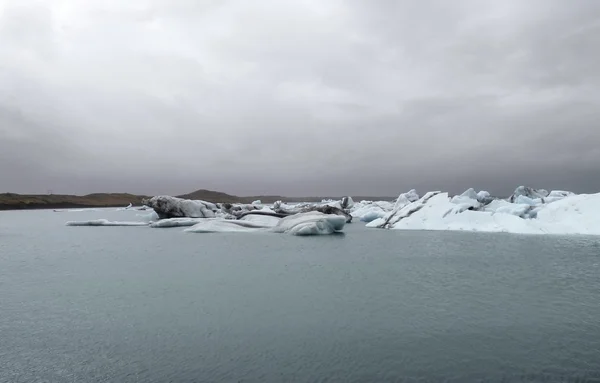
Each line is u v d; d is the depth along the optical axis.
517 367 6.55
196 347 7.48
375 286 12.32
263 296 11.13
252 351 7.28
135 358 7.02
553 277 13.45
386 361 6.82
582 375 6.26
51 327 8.67
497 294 11.19
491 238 24.62
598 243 21.50
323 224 29.28
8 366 6.73
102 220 41.78
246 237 27.70
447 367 6.57
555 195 38.62
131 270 15.34
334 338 7.89
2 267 16.23
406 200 43.00
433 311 9.61
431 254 18.75
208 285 12.62
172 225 38.28
